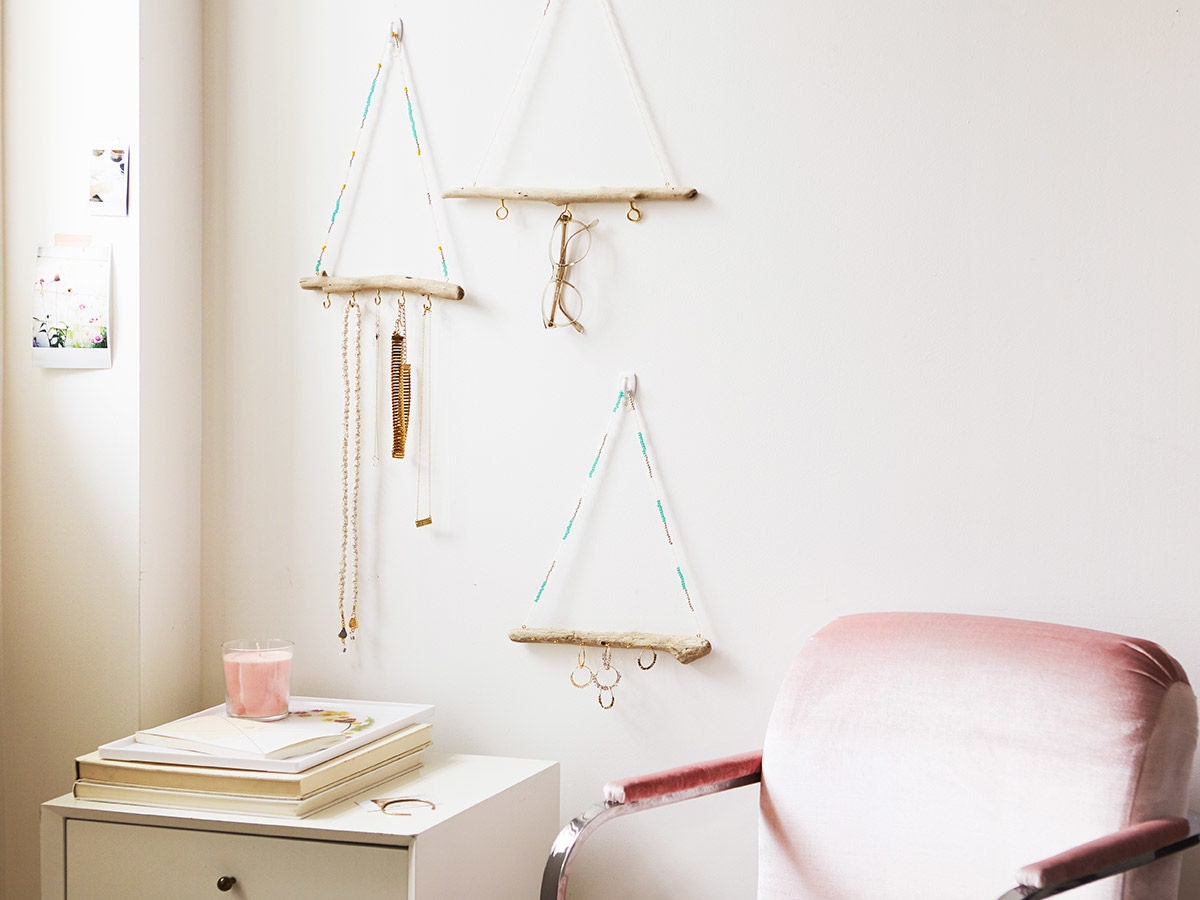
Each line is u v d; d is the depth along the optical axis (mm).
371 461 2084
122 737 1977
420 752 1852
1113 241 1774
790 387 1904
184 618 2098
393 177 2072
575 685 1992
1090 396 1786
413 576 2070
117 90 1968
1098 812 1400
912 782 1536
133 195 1967
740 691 1926
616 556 1981
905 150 1853
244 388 2131
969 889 1471
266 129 2119
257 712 1796
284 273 2115
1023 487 1813
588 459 1993
